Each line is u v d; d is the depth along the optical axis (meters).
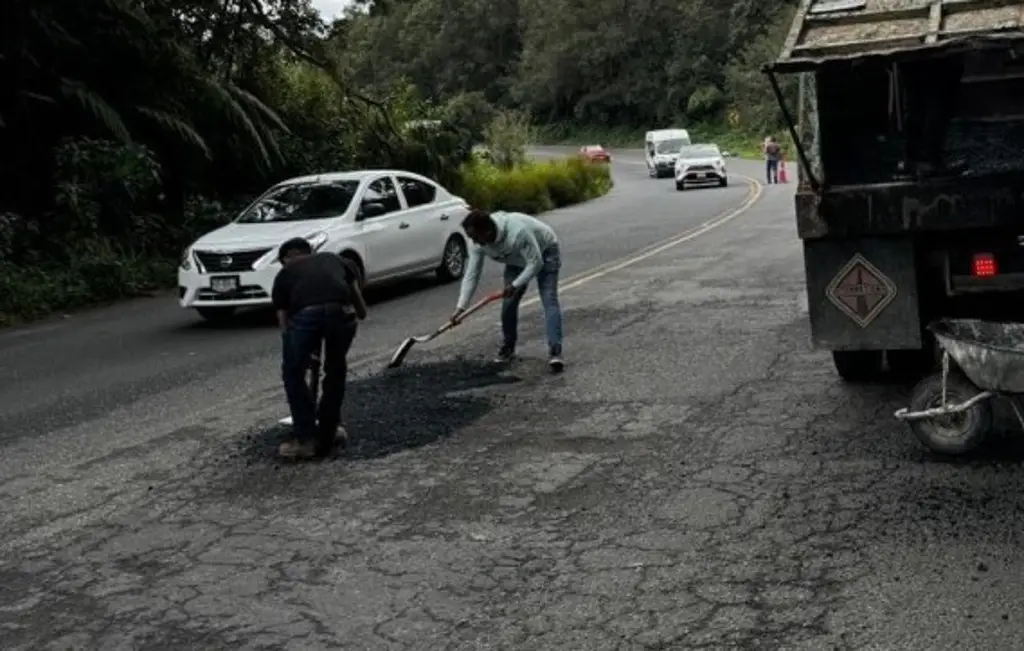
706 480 5.98
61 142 19.08
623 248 18.64
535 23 105.75
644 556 4.98
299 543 5.41
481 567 4.98
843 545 4.95
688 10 93.75
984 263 6.43
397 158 27.56
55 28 19.08
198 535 5.61
